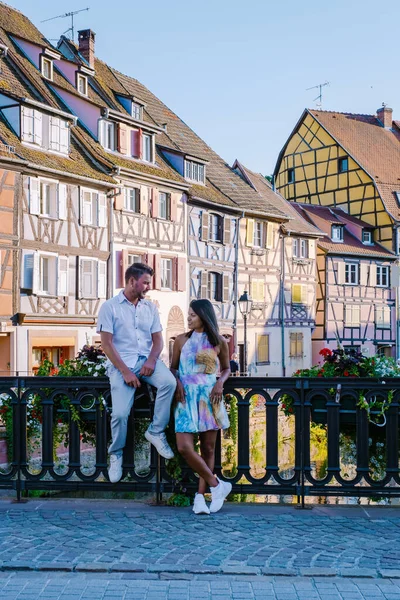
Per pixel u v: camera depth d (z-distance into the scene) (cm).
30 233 2256
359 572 413
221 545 463
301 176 4544
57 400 604
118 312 556
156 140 3139
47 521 520
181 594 388
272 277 3625
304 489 570
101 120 2681
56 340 2353
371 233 4219
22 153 2228
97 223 2534
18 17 2848
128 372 541
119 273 2645
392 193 4234
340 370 689
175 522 517
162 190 2895
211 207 3206
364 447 571
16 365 2188
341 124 4478
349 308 4066
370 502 848
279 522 518
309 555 443
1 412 802
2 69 2433
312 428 739
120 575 416
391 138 4662
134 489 575
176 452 568
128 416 571
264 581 406
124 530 497
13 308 2194
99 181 2497
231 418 1071
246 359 3034
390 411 569
